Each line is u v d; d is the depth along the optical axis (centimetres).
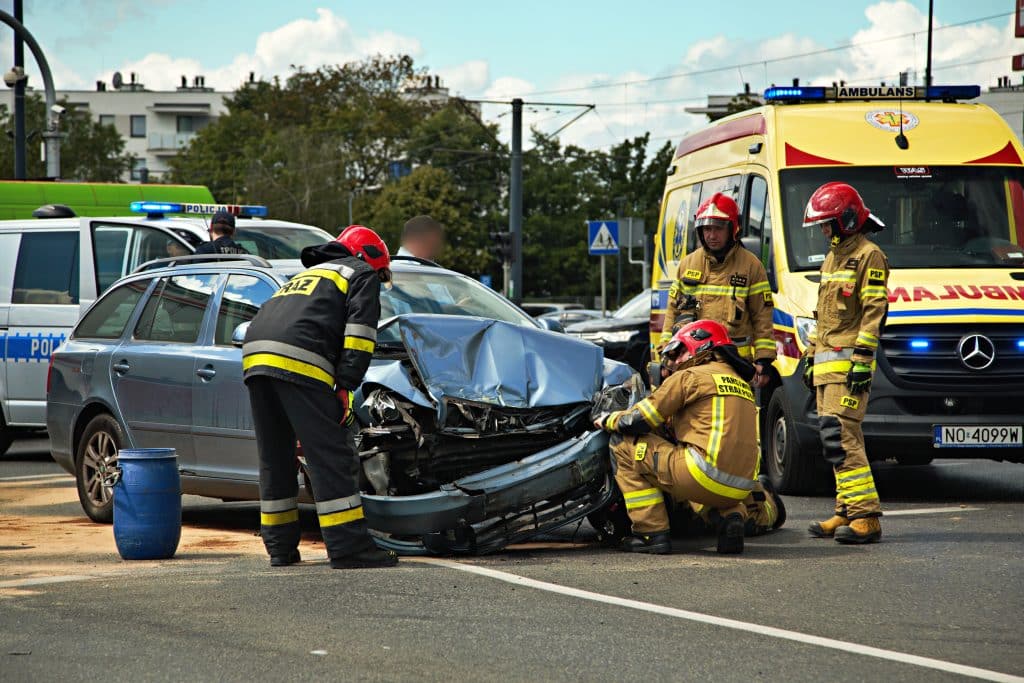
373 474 1119
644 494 1144
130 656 781
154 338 1385
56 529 1359
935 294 1451
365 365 1059
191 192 2836
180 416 1314
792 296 1523
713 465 1105
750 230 1667
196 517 1453
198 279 1376
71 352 1462
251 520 1425
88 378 1426
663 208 2056
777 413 1563
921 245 1566
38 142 11331
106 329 1457
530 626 854
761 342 1368
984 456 1446
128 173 15225
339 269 1081
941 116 1678
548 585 989
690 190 1927
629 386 1223
